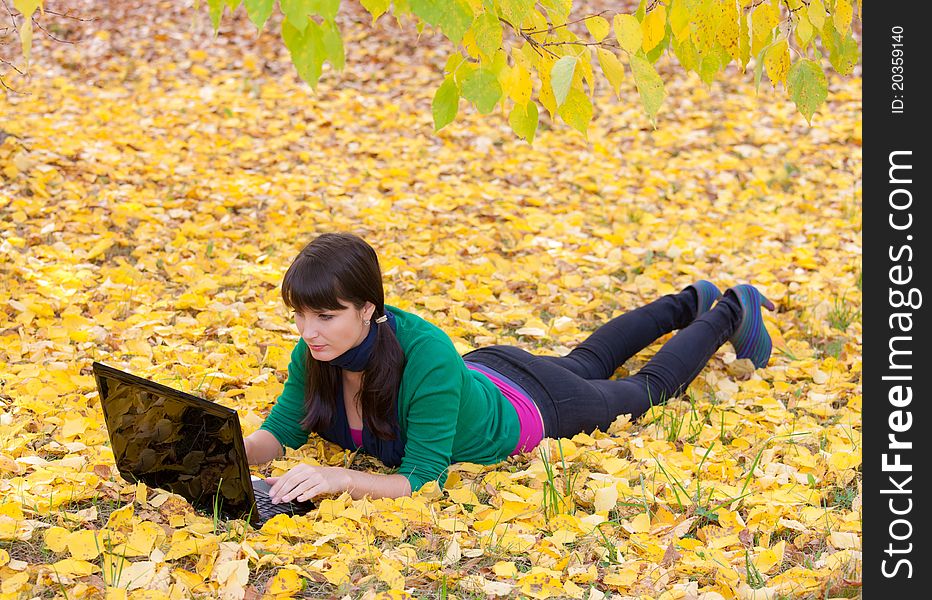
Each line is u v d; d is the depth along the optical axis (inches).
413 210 297.4
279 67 468.1
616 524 137.5
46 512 132.2
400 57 484.1
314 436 165.2
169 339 204.8
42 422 161.3
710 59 143.4
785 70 132.0
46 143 313.1
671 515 138.9
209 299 230.4
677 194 328.8
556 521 135.6
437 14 109.5
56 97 399.5
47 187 283.9
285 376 191.6
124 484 140.9
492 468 153.6
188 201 288.4
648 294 247.4
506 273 255.0
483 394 153.9
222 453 127.4
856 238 288.7
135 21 515.5
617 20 116.9
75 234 255.9
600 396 169.9
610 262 265.1
